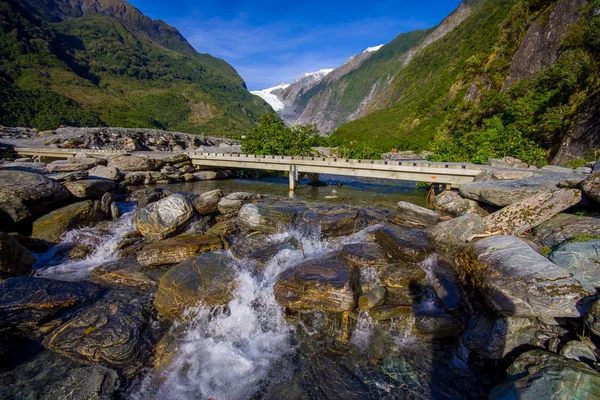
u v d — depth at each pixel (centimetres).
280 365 626
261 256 966
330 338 688
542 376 461
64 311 726
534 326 582
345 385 577
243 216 1216
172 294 753
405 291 798
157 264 940
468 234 893
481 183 1238
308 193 1934
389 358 636
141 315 720
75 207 1246
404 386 572
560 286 536
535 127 2716
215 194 1390
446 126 4972
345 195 1859
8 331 642
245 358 640
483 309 657
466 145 2522
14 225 1125
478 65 6288
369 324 708
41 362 593
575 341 514
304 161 1945
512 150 2128
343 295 704
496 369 588
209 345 671
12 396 527
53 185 1263
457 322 672
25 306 684
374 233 1095
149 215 1148
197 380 589
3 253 845
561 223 827
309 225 1174
